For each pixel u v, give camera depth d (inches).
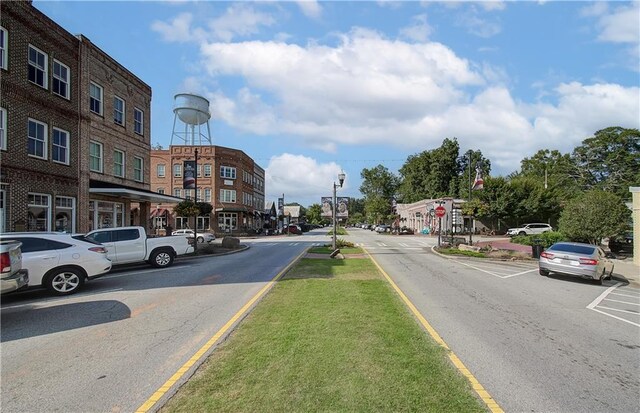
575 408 170.2
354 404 164.1
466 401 170.6
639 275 687.1
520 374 206.5
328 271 586.9
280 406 162.1
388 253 983.6
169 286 464.8
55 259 416.5
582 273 576.7
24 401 172.4
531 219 2255.2
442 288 476.4
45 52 726.5
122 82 1002.7
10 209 645.9
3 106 632.4
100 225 928.9
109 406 166.7
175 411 159.8
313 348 230.5
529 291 481.1
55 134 756.6
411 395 173.8
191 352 230.7
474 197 2196.1
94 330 281.1
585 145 2859.3
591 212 1014.4
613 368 219.1
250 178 2532.0
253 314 315.6
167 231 1327.5
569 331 296.5
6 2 636.7
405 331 267.3
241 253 962.7
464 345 252.5
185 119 1985.7
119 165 1009.5
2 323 303.7
